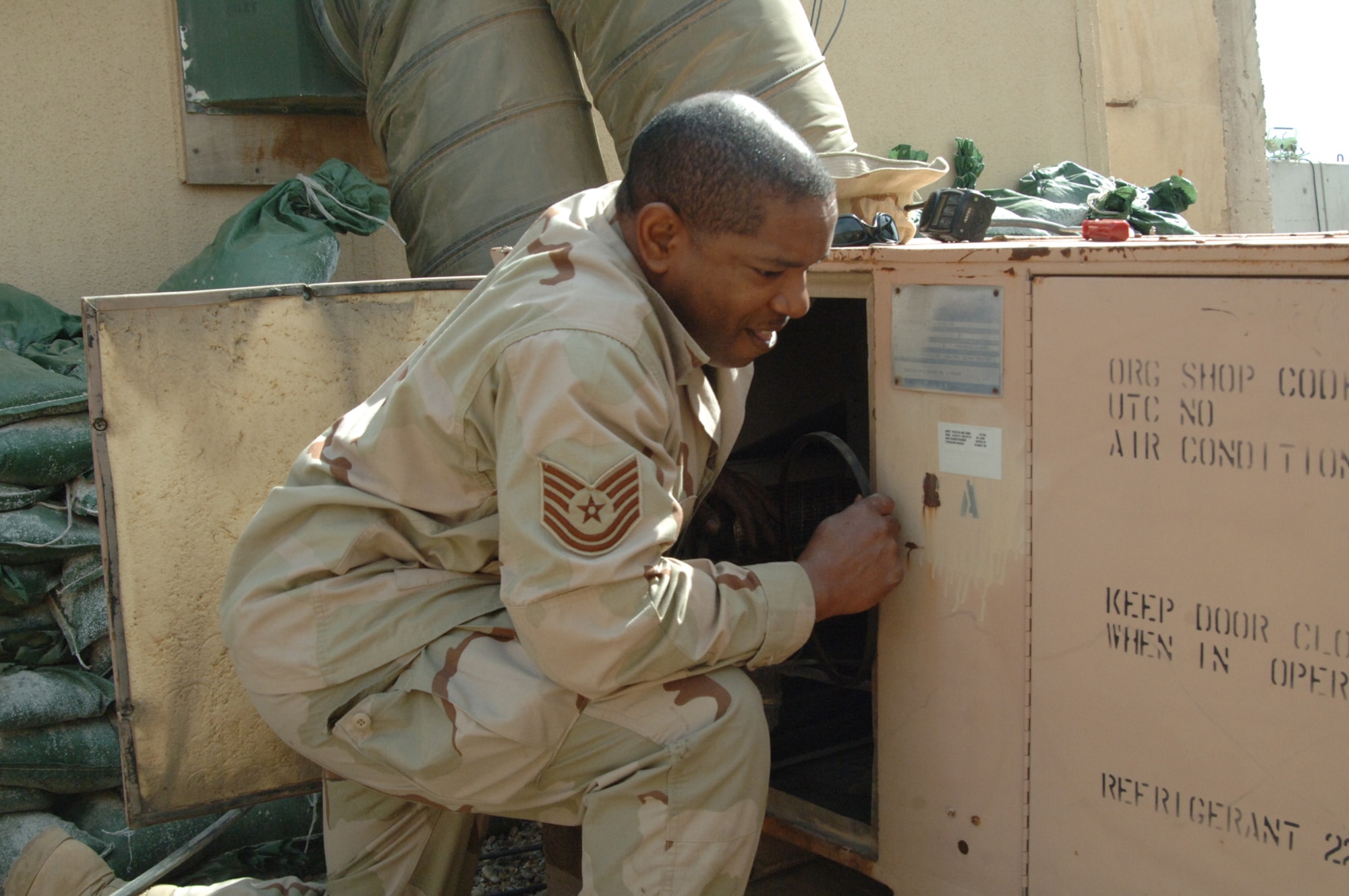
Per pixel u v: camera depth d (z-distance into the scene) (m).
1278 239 1.24
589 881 1.41
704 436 1.55
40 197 3.04
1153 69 4.96
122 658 1.80
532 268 1.40
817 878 1.90
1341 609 1.14
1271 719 1.20
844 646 2.08
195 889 1.81
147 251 3.19
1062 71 4.50
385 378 1.93
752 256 1.32
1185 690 1.27
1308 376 1.14
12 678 2.15
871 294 1.54
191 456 1.80
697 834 1.39
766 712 2.03
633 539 1.31
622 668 1.35
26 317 2.70
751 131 1.30
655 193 1.35
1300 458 1.16
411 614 1.49
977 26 4.31
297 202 2.83
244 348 1.82
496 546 1.50
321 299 1.87
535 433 1.28
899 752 1.58
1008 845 1.46
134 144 3.15
